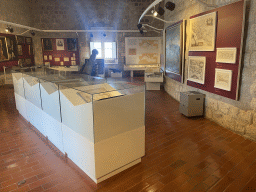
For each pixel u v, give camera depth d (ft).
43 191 7.45
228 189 7.40
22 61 32.91
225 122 13.26
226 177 8.13
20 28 32.42
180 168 8.81
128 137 8.45
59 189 7.54
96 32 38.09
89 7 37.11
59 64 38.63
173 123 14.42
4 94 23.48
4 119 15.48
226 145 10.88
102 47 38.75
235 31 11.44
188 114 15.24
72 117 8.25
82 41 38.29
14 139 12.03
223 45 12.56
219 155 9.87
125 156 8.54
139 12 37.60
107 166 7.91
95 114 7.08
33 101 12.41
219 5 12.94
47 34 37.40
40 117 11.68
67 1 36.63
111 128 7.72
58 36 37.73
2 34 27.50
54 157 9.93
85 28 37.83
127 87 8.89
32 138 12.16
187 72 18.07
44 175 8.44
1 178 8.30
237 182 7.80
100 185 7.71
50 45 37.76
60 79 11.24
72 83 10.02
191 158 9.64
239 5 11.01
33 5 36.27
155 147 10.84
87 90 9.21
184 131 12.92
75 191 7.42
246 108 11.48
